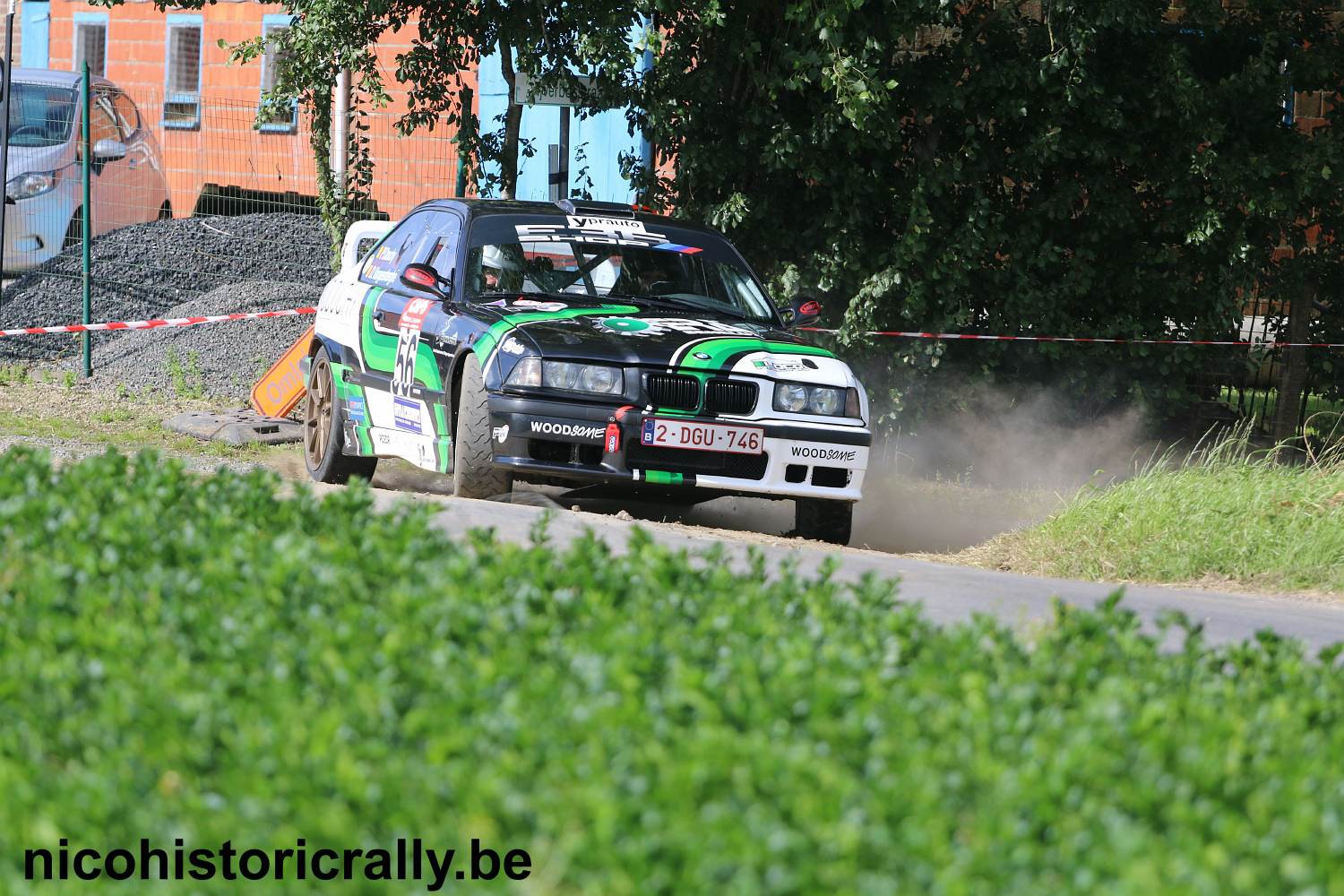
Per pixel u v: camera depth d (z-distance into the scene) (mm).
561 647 14406
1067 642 16672
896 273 47031
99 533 18109
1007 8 48250
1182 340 49688
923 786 11188
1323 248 50625
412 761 11555
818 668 14070
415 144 71938
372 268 40344
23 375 55000
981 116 48281
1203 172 47312
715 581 17891
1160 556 32812
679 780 10969
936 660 14938
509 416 31688
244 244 68250
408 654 13875
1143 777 11703
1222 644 20875
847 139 46938
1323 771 12461
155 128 86375
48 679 13000
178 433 47625
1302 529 33688
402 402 35938
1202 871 10047
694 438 32062
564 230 37438
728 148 48531
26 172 64500
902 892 9844
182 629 14711
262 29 87875
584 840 10234
